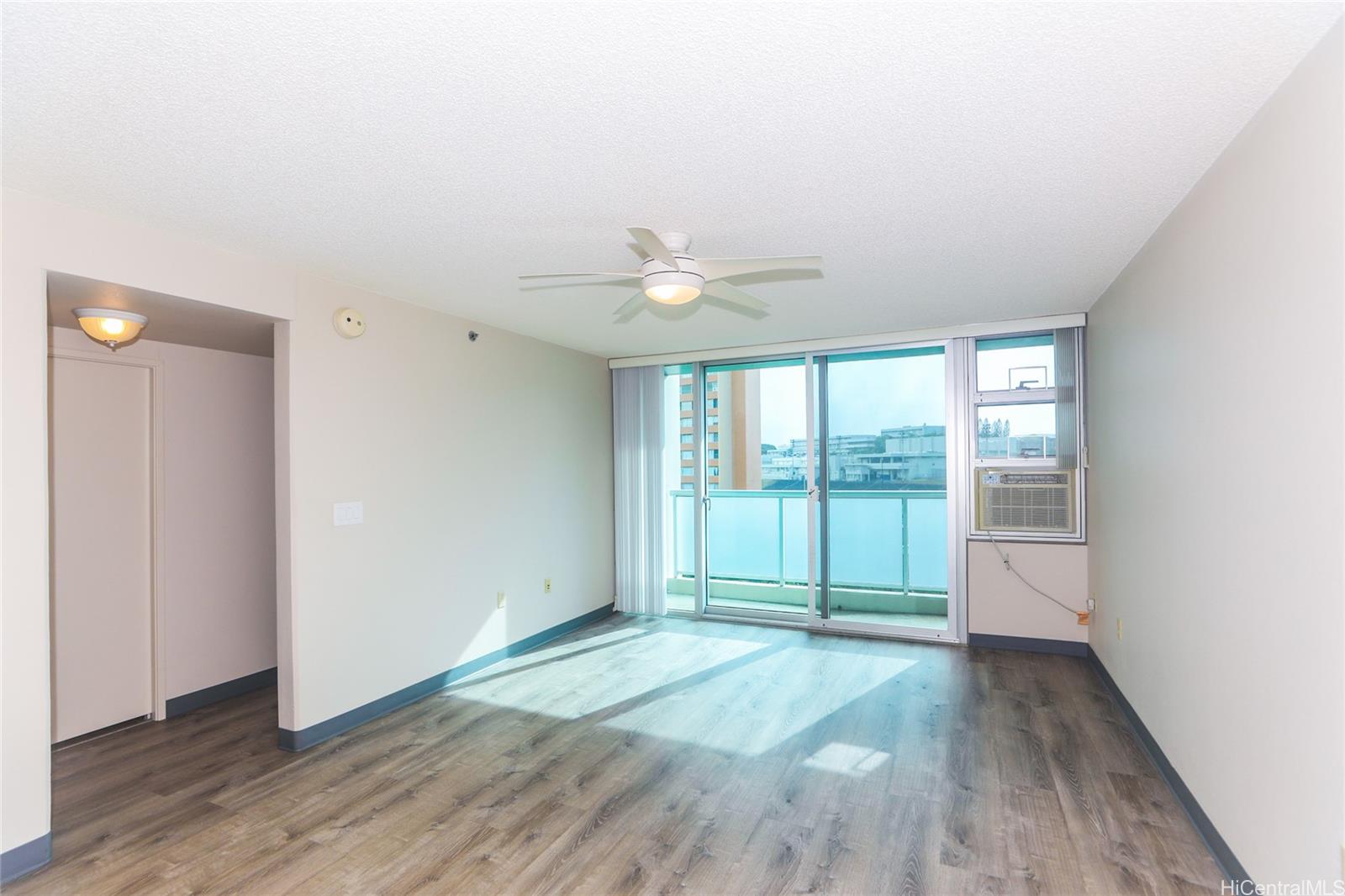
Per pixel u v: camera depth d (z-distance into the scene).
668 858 2.41
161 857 2.44
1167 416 2.79
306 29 1.48
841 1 1.41
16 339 2.33
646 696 4.03
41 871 2.36
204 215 2.61
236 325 3.43
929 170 2.28
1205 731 2.41
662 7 1.42
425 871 2.35
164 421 3.93
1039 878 2.25
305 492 3.37
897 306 4.27
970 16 1.47
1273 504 1.87
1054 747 3.25
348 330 3.55
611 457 6.23
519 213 2.62
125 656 3.76
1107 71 1.69
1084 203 2.60
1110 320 3.82
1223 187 2.18
